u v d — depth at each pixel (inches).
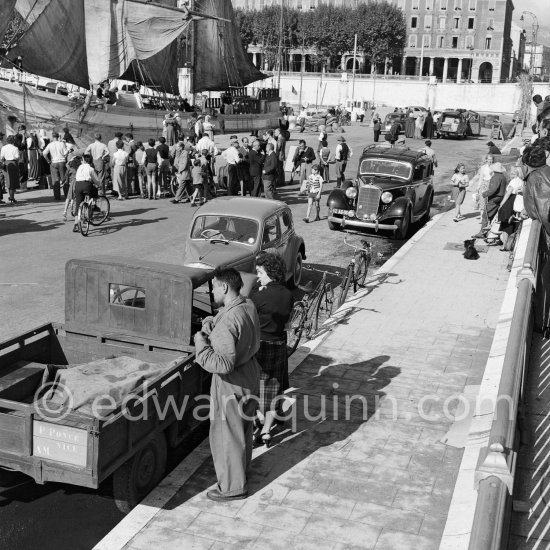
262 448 283.4
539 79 2984.7
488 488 161.5
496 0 5014.8
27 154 1006.4
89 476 216.5
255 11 4736.7
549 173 343.6
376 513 239.1
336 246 723.4
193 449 293.4
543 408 275.1
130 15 1588.3
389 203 757.3
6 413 236.7
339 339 416.2
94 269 294.5
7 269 573.9
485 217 695.7
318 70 5285.4
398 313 470.0
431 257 638.5
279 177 1124.5
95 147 922.1
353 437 293.7
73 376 264.2
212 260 444.5
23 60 1395.2
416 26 5191.9
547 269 340.8
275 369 280.8
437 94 4242.1
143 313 291.3
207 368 229.9
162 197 973.2
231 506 242.4
